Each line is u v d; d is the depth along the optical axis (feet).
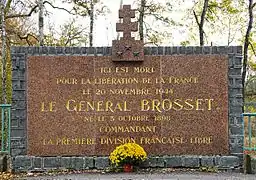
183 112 47.80
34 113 47.91
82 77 47.98
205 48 48.21
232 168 47.50
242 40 98.48
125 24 48.06
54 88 47.98
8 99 83.71
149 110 47.78
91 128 47.75
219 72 48.08
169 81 47.91
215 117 47.85
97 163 47.47
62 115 47.85
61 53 48.16
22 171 47.50
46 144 47.75
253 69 101.60
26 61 48.01
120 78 47.93
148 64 47.98
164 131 47.67
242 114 47.88
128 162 46.26
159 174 44.45
